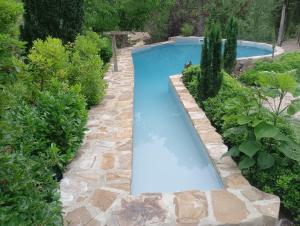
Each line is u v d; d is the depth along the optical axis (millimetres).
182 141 5562
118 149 4414
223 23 16469
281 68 9352
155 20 16438
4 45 3121
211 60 6137
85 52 7125
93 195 3326
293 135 3840
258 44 15086
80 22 7941
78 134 4340
